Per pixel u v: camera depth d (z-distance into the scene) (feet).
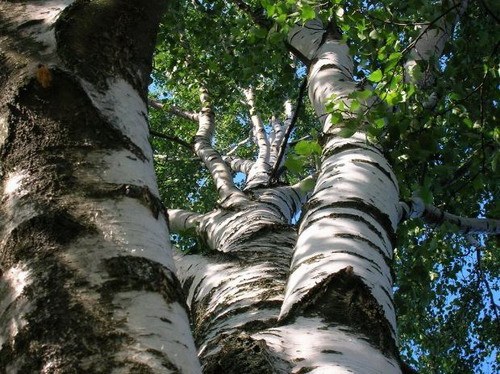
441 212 14.06
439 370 28.40
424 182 10.83
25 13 5.23
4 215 3.93
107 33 5.03
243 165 22.79
